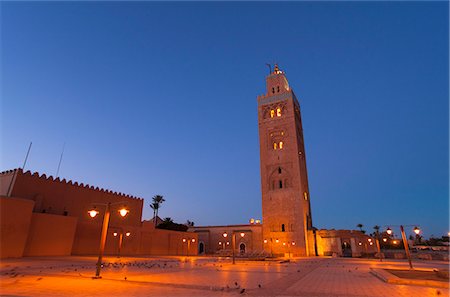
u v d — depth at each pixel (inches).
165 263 1051.9
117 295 401.7
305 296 414.3
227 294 425.1
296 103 2955.2
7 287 451.2
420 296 419.2
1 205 1072.2
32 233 1208.8
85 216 1689.2
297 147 2568.9
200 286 494.9
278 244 2346.2
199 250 2664.9
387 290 472.4
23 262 896.3
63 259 1071.0
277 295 422.0
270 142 2701.8
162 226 2603.3
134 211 2074.3
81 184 1705.2
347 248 2888.8
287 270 850.1
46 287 454.6
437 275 625.9
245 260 1370.6
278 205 2455.7
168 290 450.3
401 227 900.6
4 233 1069.1
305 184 2687.0
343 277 668.1
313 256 2144.4
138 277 605.3
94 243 1621.6
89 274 630.5
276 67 3198.8
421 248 3368.6
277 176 2556.6
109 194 1887.3
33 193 1443.2
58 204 1556.3
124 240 1785.2
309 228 2465.6
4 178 1422.2
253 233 2512.3
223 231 2632.9
